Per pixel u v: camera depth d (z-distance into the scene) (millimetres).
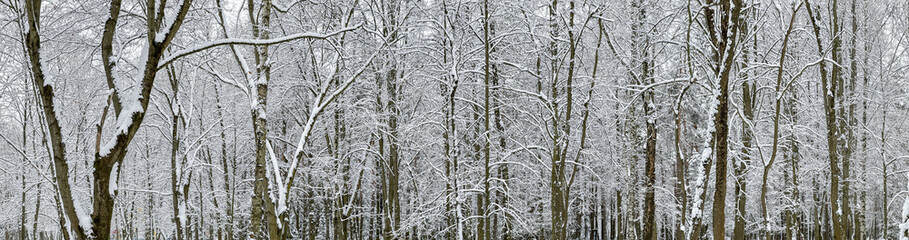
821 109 18469
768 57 17141
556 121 14312
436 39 17156
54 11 9562
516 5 15180
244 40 5367
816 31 12367
